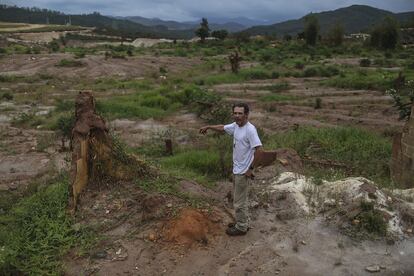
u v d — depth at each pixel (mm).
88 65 36406
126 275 4996
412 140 7832
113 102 18016
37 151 11445
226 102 18359
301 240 5598
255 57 46281
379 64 38406
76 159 6285
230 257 5316
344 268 5074
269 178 7691
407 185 7957
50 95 22422
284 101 20656
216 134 12508
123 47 59312
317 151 10867
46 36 106562
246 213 5668
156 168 7215
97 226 5820
